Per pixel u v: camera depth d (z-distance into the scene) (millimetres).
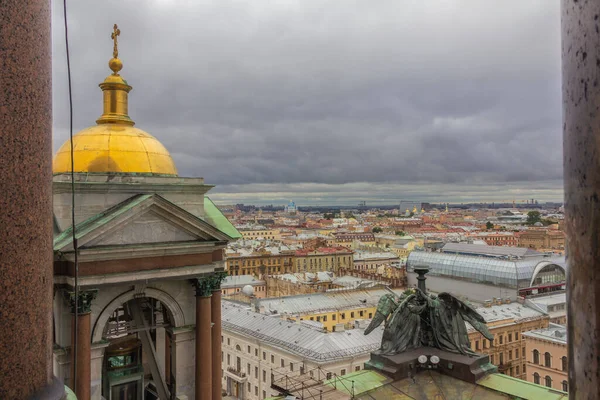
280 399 26875
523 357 110750
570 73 4066
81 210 24984
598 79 3682
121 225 24562
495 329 107688
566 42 4156
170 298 26922
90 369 24109
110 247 23984
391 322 31219
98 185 25141
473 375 28625
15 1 7312
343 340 84000
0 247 7125
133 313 27281
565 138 4199
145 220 25438
